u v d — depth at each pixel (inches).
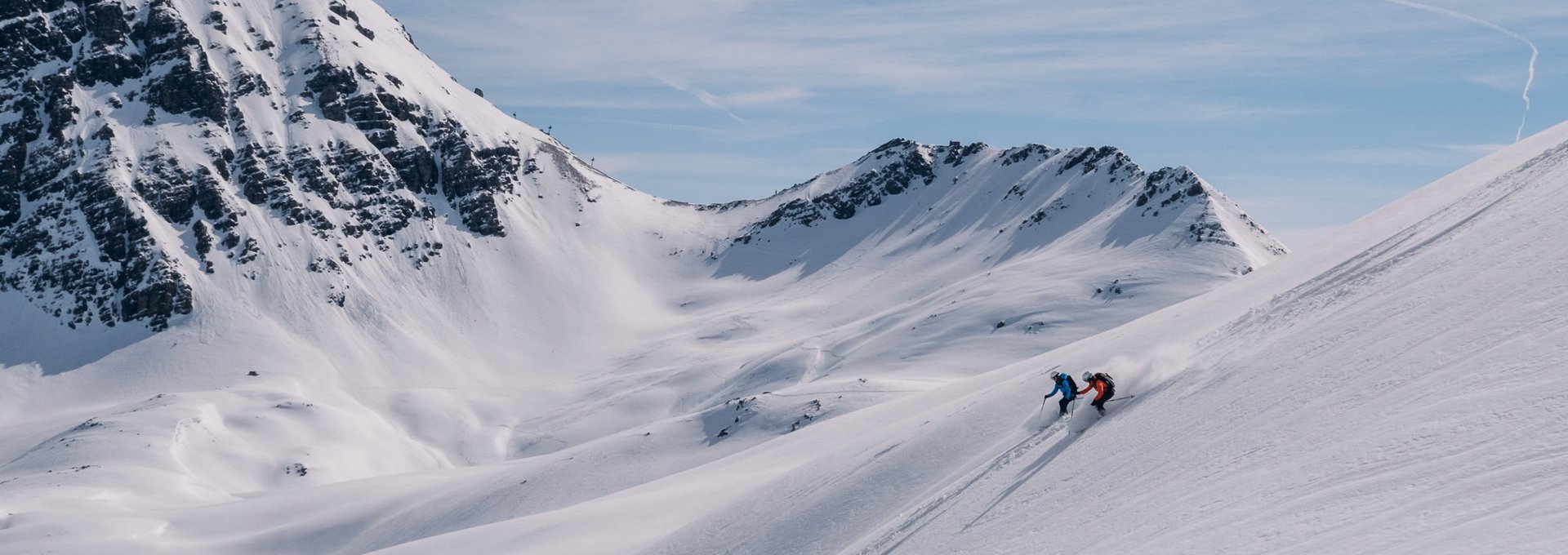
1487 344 570.3
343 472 6392.7
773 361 7598.4
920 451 1380.4
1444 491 410.9
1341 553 399.9
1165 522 565.6
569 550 2028.8
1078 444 892.0
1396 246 1006.4
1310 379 693.3
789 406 4724.4
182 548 3823.8
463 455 7357.3
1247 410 705.6
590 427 7391.7
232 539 3998.5
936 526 931.3
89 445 6127.0
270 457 6402.6
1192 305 1581.0
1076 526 673.6
